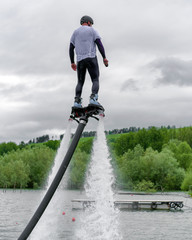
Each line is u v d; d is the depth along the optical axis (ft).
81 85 22.71
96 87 21.95
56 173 21.27
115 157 420.36
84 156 418.72
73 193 313.12
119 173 383.86
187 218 136.26
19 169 428.97
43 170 452.76
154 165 375.25
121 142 510.99
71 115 22.76
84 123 21.36
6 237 91.86
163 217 138.62
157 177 376.48
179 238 92.27
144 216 141.69
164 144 474.90
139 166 382.01
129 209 172.45
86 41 21.95
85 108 21.84
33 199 255.91
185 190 360.89
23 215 146.30
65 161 20.45
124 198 228.22
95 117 22.30
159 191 363.35
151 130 509.35
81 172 400.67
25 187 474.90
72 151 20.63
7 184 428.97
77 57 22.24
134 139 510.99
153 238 91.20
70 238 84.99
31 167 463.42
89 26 23.08
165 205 176.24
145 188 352.08
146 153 405.59
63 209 156.04
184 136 623.77
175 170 375.04
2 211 163.32
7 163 460.14
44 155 469.57
